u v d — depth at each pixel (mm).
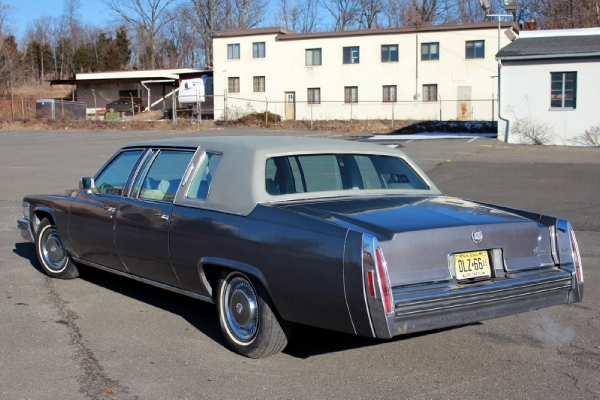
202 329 5293
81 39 88938
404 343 4965
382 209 4551
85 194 6227
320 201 4723
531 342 4992
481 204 5176
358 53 43906
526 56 26234
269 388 4098
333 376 4305
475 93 41438
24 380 4219
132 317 5602
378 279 3750
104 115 48250
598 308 5902
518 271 4395
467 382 4203
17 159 22094
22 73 68625
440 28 41656
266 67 46312
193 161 5152
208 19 70875
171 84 53062
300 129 38812
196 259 4812
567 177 16250
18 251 8406
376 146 5578
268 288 4293
